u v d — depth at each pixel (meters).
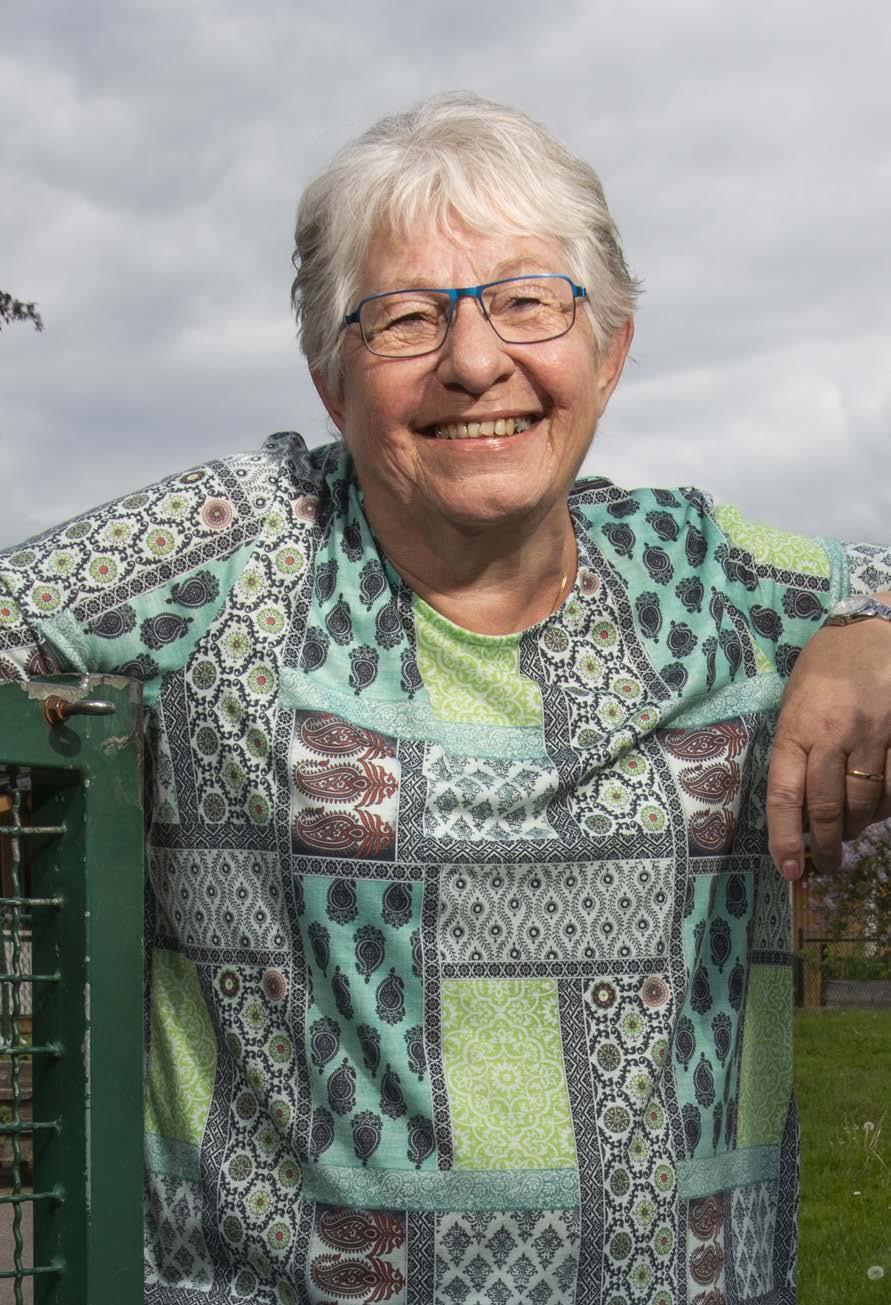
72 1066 1.62
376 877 2.01
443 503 2.01
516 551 2.09
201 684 2.08
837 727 2.10
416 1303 1.96
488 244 2.02
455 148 2.04
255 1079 2.01
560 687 2.13
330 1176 1.97
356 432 2.10
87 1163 1.59
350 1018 1.99
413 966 2.00
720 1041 2.14
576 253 2.09
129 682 1.67
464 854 2.01
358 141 2.12
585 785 2.09
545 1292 1.97
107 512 2.12
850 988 17.69
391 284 2.03
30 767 1.60
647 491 2.39
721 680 2.23
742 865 2.21
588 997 2.04
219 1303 2.00
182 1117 2.06
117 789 1.65
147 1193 2.09
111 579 2.07
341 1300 1.97
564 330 2.05
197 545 2.12
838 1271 5.45
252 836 2.04
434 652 2.12
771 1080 2.24
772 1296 2.20
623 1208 2.00
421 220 2.03
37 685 1.59
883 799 2.13
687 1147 2.06
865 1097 9.43
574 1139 1.98
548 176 2.06
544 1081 2.00
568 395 2.05
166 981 2.12
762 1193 2.20
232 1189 2.01
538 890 2.03
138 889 1.66
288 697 2.06
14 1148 1.64
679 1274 2.04
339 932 2.00
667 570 2.28
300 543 2.16
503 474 2.01
